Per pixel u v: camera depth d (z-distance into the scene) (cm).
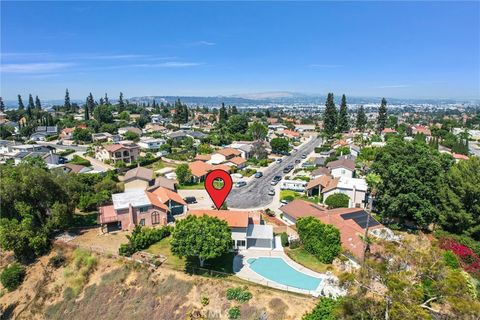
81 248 4369
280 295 3319
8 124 17062
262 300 3284
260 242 4491
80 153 11406
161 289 3609
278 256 4256
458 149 11638
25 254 4388
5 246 4169
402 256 2742
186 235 3756
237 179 8344
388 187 5006
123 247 4181
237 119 15638
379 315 2361
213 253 3619
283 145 11856
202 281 3594
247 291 3400
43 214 4934
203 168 8388
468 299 2153
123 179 7550
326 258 3997
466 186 4500
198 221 3900
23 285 4069
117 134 14838
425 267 2481
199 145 12281
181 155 10731
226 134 14612
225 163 9525
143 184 7125
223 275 3725
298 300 3238
